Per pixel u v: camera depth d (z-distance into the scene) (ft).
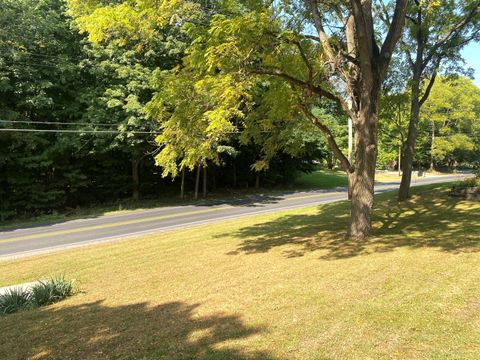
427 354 11.89
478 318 14.28
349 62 36.29
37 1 72.02
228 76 25.79
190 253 31.81
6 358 14.29
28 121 66.54
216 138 28.86
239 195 98.58
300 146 41.04
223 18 25.77
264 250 30.30
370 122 31.68
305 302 17.29
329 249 28.45
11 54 64.75
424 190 64.95
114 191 90.02
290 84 32.42
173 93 29.66
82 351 14.29
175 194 100.42
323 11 41.22
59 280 24.04
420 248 26.48
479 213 41.27
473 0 50.47
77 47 76.02
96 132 70.08
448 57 56.80
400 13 30.68
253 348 13.15
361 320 14.75
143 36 30.40
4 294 23.50
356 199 32.42
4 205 72.13
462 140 181.57
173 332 15.21
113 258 32.68
